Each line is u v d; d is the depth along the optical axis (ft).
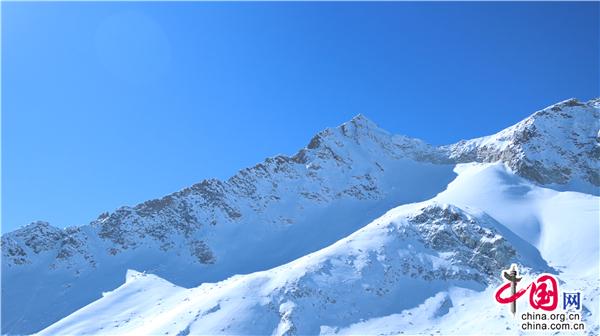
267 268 400.67
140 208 522.88
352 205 524.93
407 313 268.82
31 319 382.63
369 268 298.76
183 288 379.76
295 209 527.40
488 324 233.96
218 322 265.13
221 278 393.29
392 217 354.13
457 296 276.62
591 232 341.82
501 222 382.63
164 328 271.49
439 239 318.65
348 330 257.14
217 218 506.07
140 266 446.60
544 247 343.46
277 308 270.67
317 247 428.56
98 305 361.71
